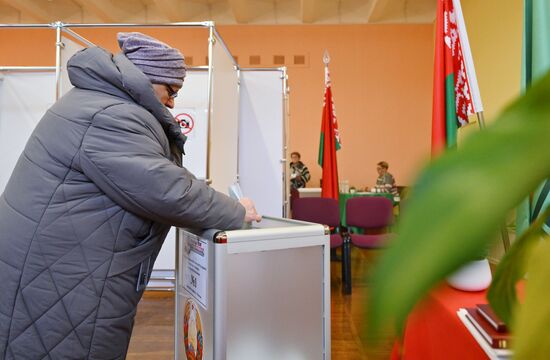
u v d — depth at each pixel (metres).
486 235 0.10
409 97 7.42
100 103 0.93
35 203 0.91
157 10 7.63
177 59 1.11
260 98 3.36
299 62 7.52
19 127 3.00
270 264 0.95
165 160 0.94
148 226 1.00
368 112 7.44
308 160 7.47
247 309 0.93
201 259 0.98
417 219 0.10
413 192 0.11
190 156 3.06
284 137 3.41
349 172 7.42
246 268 0.92
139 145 0.92
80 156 0.90
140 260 1.00
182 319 1.12
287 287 0.98
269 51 7.55
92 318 0.92
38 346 0.90
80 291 0.91
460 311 0.80
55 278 0.90
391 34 7.44
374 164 7.41
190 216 0.93
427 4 7.39
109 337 0.95
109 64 0.96
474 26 5.31
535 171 0.11
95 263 0.92
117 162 0.89
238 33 7.60
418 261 0.10
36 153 0.94
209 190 0.99
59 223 0.90
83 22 7.61
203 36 7.55
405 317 0.10
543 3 1.01
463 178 0.11
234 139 3.01
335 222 3.54
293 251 0.98
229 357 0.91
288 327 0.98
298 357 1.00
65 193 0.91
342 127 7.45
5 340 0.91
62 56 2.32
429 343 0.94
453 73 1.44
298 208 3.61
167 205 0.90
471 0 5.39
